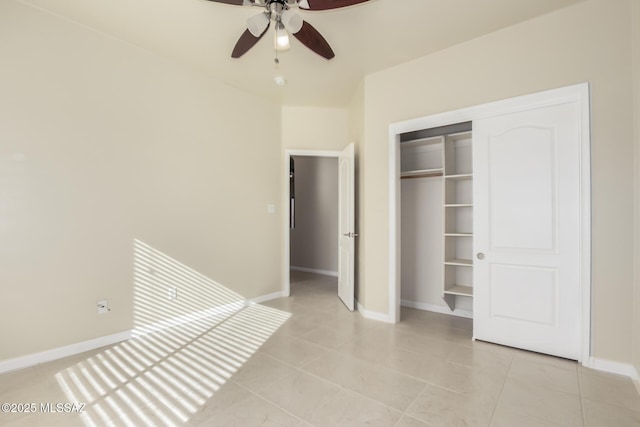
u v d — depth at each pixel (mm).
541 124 2453
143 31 2596
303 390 1976
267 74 3359
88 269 2547
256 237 3932
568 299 2363
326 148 4281
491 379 2105
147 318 2906
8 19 2191
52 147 2367
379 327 3105
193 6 2279
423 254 3758
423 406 1810
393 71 3186
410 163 3840
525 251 2535
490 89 2635
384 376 2152
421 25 2504
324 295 4363
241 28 2555
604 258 2186
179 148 3145
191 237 3248
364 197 3402
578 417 1703
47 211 2348
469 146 3400
